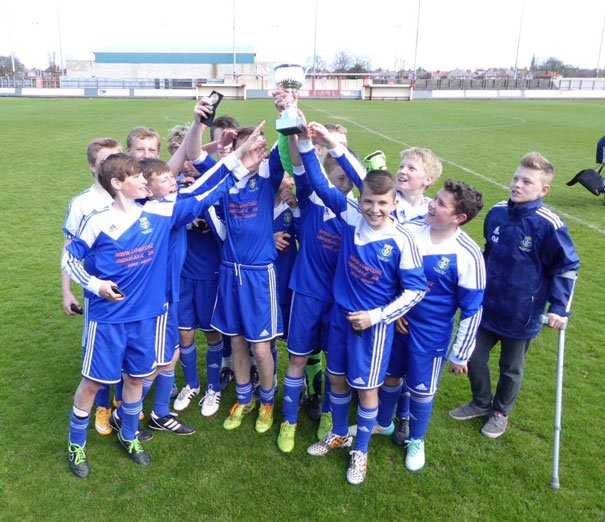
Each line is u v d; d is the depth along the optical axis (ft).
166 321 10.78
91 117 82.23
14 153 49.11
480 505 10.06
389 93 149.89
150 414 12.55
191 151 11.69
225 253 11.51
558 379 10.64
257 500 10.12
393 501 10.16
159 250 10.17
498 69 271.28
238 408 12.44
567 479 10.69
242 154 10.55
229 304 11.60
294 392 11.57
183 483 10.53
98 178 11.05
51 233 26.05
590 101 144.36
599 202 32.94
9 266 21.80
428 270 10.19
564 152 52.03
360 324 9.74
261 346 11.68
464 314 10.11
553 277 10.84
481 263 9.93
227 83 173.27
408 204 11.43
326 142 10.43
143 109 99.14
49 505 9.91
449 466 11.12
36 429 12.00
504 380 11.82
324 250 11.05
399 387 11.57
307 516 9.78
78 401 10.39
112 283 9.43
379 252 9.80
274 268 11.68
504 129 72.23
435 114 96.63
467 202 9.57
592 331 16.87
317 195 10.81
